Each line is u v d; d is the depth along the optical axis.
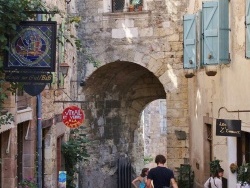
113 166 22.23
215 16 12.65
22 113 10.63
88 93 20.03
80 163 19.86
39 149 11.82
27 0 7.93
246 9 10.65
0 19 7.51
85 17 19.41
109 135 21.97
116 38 19.25
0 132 8.89
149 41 19.00
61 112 15.60
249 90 11.30
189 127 18.55
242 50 11.71
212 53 12.67
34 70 7.87
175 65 18.84
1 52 7.86
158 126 34.56
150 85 23.19
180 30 18.81
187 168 17.73
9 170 9.89
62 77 14.85
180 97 18.80
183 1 18.77
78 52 19.36
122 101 22.88
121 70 20.66
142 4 19.16
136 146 24.56
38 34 7.86
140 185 14.05
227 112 13.02
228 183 12.85
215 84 14.31
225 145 13.38
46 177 13.73
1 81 7.88
